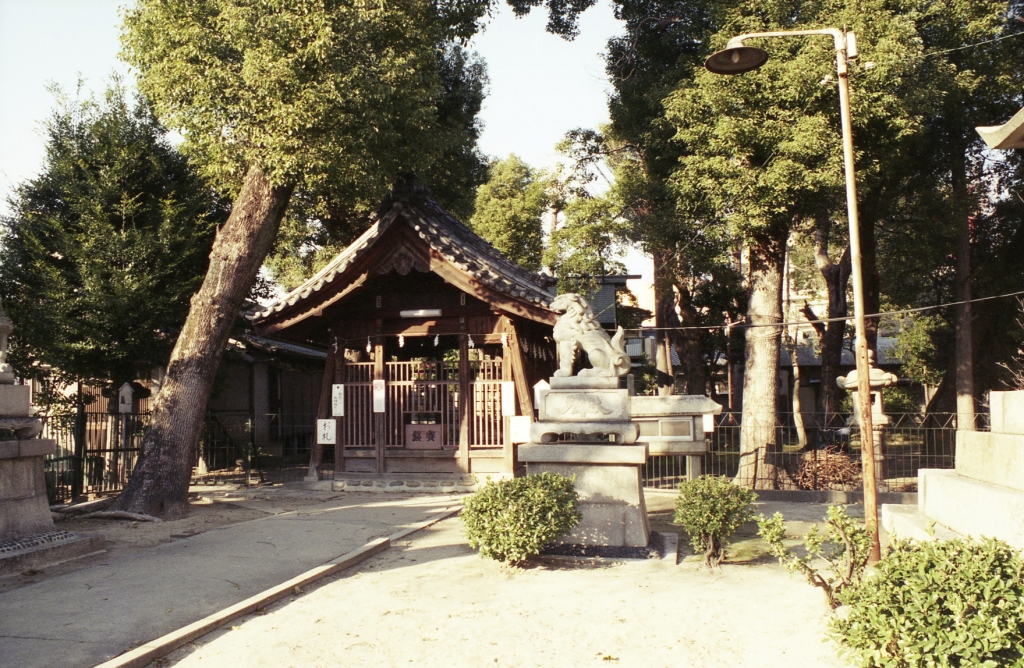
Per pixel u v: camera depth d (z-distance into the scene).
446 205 24.91
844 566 6.46
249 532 10.34
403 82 12.34
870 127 14.74
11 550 8.03
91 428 14.66
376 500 13.95
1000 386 23.23
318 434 15.88
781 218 15.60
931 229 19.39
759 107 15.17
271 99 11.20
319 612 6.82
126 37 12.36
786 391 38.22
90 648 5.75
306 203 22.30
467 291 14.60
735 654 5.68
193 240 17.02
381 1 11.86
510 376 15.12
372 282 15.41
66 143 16.98
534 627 6.35
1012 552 4.77
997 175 21.67
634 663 5.56
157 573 8.05
